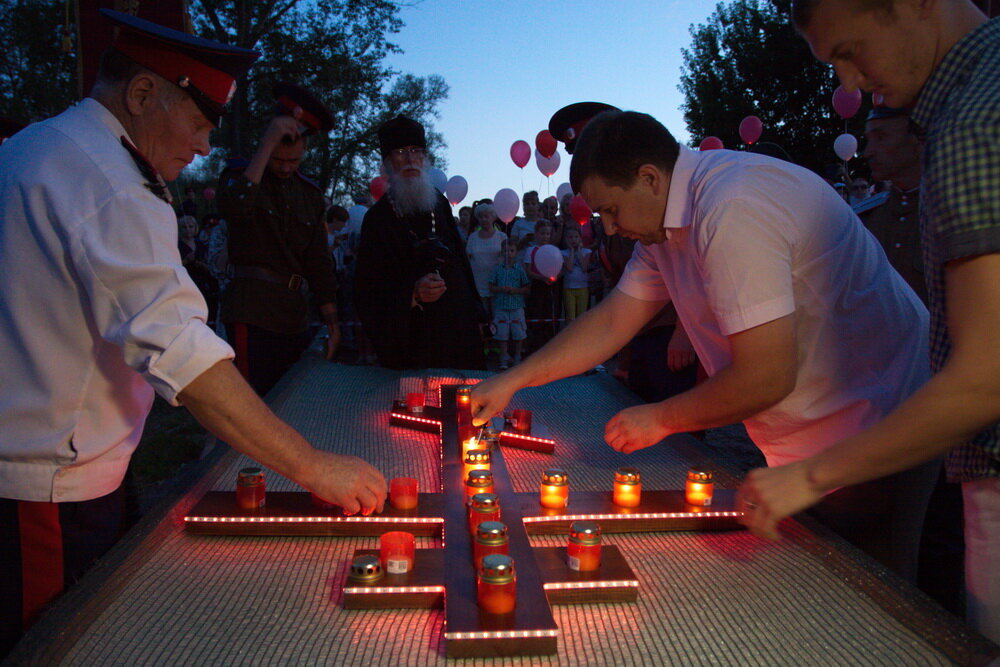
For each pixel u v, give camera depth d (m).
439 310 4.38
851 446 1.18
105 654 1.22
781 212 1.68
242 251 3.86
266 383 3.98
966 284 1.07
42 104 21.55
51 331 1.44
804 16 1.24
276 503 1.81
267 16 22.16
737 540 1.74
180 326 1.38
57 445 1.47
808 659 1.23
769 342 1.63
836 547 1.60
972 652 1.17
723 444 5.17
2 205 1.40
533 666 1.21
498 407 2.25
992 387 1.05
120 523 1.76
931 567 2.47
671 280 2.09
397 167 4.36
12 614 1.47
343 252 9.19
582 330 2.33
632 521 1.78
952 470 1.36
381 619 1.36
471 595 1.35
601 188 1.85
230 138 23.95
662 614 1.38
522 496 1.91
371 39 25.53
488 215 8.08
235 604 1.40
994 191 1.04
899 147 2.96
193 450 4.89
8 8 21.14
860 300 1.86
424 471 2.22
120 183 1.41
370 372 3.82
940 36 1.19
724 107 19.33
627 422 1.89
